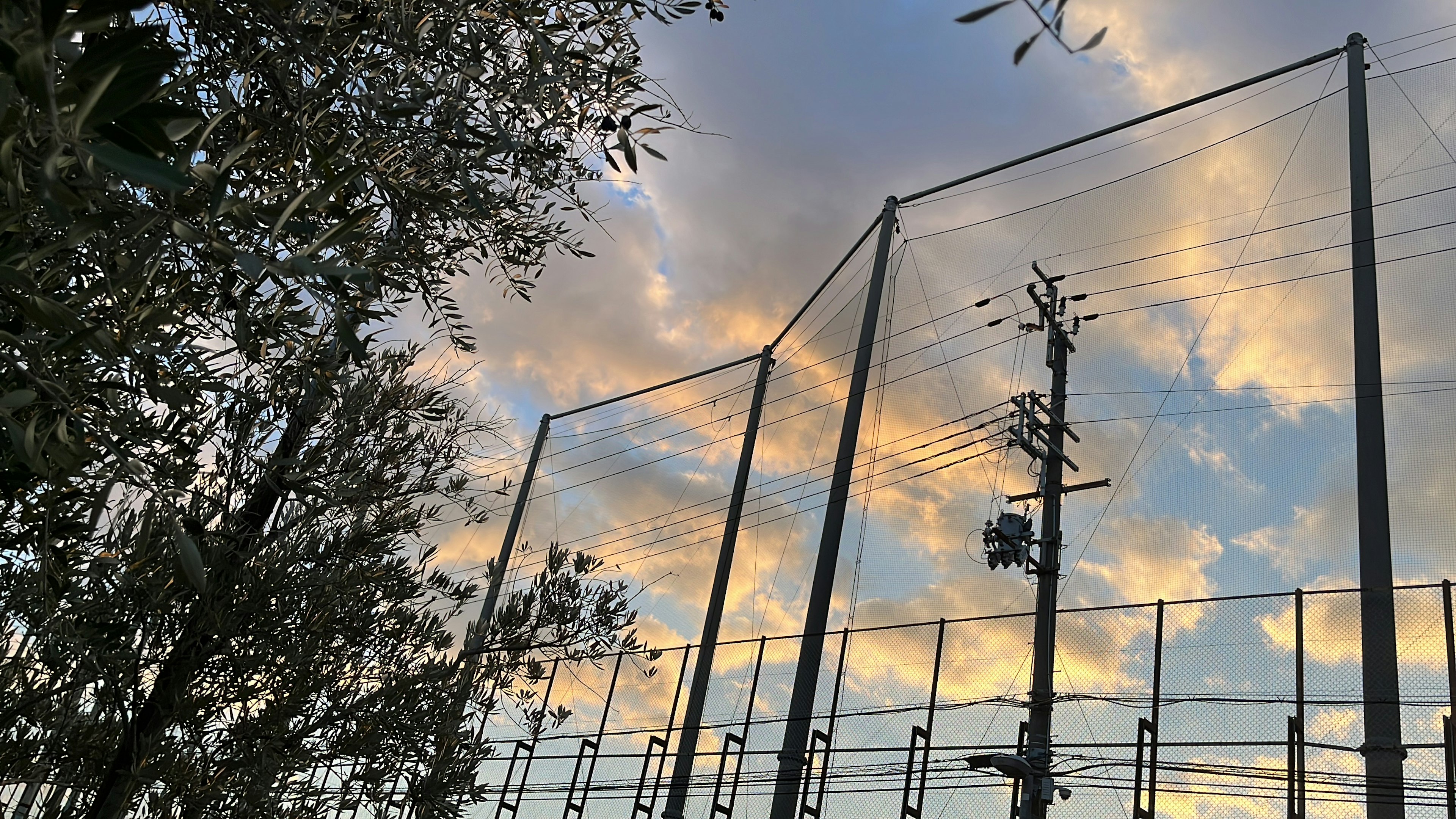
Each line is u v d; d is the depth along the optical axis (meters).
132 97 1.71
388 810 5.96
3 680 4.63
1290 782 10.37
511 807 18.02
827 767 14.19
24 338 2.42
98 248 2.77
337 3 3.47
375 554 6.08
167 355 3.49
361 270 2.45
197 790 5.22
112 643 4.86
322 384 4.86
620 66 4.14
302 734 5.52
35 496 3.42
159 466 2.74
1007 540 14.45
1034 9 1.13
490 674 6.59
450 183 4.09
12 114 1.84
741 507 21.66
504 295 5.65
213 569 5.10
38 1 1.60
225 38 3.38
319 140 3.61
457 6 3.78
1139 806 11.27
